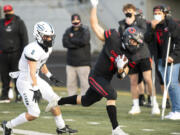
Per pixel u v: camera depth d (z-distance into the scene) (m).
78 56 29.09
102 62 18.19
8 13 28.77
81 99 18.89
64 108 27.09
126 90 39.12
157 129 20.55
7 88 29.55
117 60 17.58
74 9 99.94
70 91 29.95
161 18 23.11
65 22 102.75
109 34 17.98
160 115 24.86
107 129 20.31
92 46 92.56
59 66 63.03
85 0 96.88
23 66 17.61
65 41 29.12
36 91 17.00
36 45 17.20
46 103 29.33
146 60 24.55
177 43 23.12
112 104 18.17
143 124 21.89
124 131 19.94
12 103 28.97
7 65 29.23
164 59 23.19
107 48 17.97
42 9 103.94
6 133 17.84
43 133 18.97
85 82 29.33
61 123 18.09
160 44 23.45
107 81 18.30
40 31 17.05
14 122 17.69
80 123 21.88
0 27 28.84
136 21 24.11
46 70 18.91
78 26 28.86
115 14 92.56
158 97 34.12
